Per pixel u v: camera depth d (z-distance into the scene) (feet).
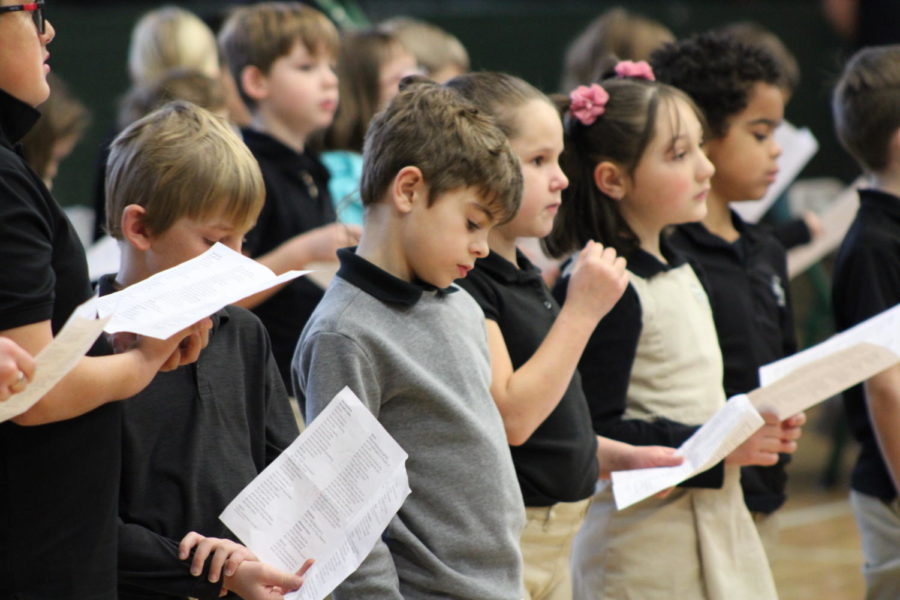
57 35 77.30
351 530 22.07
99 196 35.81
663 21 95.40
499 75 30.12
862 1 83.10
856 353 29.09
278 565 21.80
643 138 32.35
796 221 48.01
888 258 36.50
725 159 36.94
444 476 24.61
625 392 31.60
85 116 58.70
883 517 36.81
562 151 32.35
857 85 38.88
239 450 23.52
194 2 88.07
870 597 37.50
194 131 22.86
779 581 54.85
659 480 28.71
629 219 33.27
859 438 37.73
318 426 22.43
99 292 23.02
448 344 25.13
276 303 38.37
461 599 24.36
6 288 18.10
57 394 18.67
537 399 26.81
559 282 33.27
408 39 51.34
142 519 22.04
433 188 24.38
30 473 19.34
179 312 19.06
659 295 32.24
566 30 91.97
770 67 37.06
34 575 19.35
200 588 21.59
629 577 32.07
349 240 35.53
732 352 35.01
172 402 22.77
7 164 18.66
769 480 35.17
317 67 43.19
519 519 25.58
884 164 38.70
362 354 23.99
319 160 43.70
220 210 22.45
